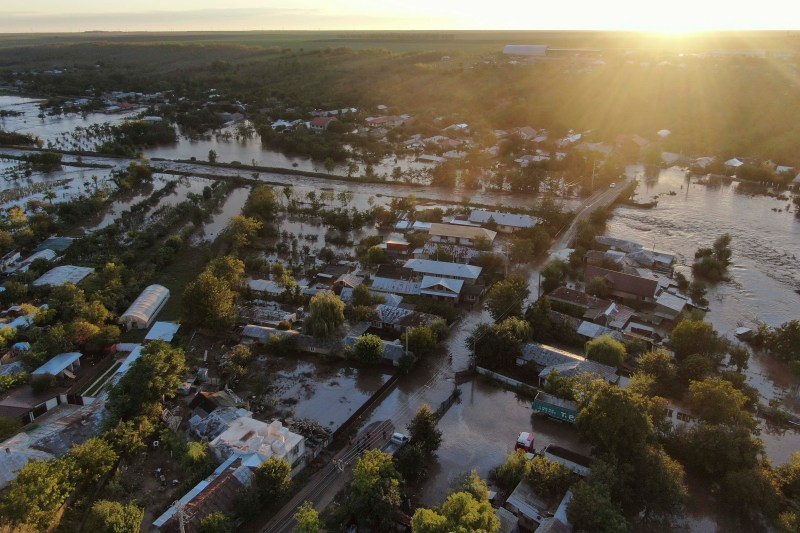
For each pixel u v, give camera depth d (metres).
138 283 122.25
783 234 157.25
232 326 105.25
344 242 150.25
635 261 135.00
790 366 93.25
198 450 70.75
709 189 198.00
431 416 77.69
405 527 62.81
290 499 67.69
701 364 88.88
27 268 128.50
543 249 142.50
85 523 60.75
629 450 67.12
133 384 79.62
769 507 64.38
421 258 136.50
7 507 58.25
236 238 140.00
